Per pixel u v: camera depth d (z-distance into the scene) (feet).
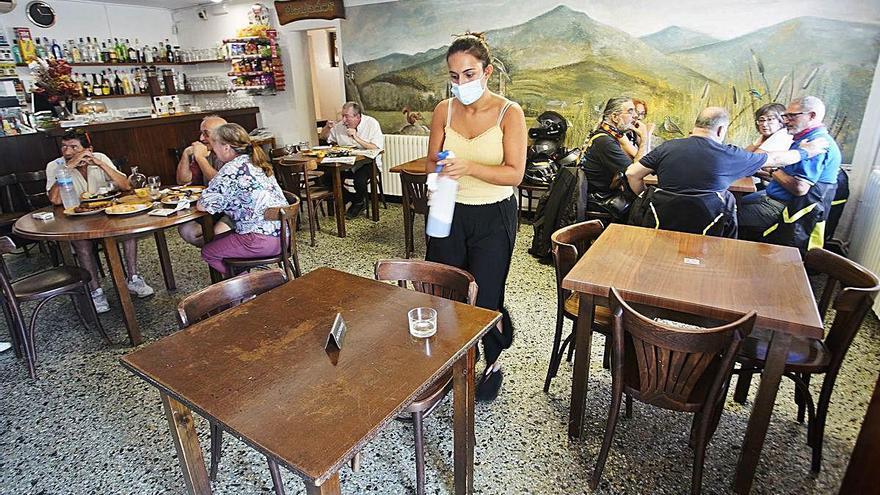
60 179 9.42
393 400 3.63
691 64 13.37
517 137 6.12
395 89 18.20
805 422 6.70
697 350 4.66
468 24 16.17
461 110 6.35
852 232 11.97
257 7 19.63
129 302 8.91
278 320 4.89
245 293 5.74
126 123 16.69
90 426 6.96
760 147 10.61
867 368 7.96
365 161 15.87
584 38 14.56
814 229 9.96
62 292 8.37
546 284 11.47
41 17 17.97
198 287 11.82
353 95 19.25
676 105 13.84
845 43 11.57
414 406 4.94
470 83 5.79
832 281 6.23
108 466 6.23
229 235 9.61
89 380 8.05
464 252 6.69
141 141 17.25
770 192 10.50
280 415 3.50
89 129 15.61
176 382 3.91
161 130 17.81
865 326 9.20
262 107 21.59
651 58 13.82
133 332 9.04
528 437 6.57
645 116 14.32
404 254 13.66
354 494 5.72
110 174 10.68
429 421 6.91
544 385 7.63
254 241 9.37
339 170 14.67
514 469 6.04
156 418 7.12
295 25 19.44
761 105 12.81
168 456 6.38
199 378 3.95
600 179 12.45
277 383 3.87
